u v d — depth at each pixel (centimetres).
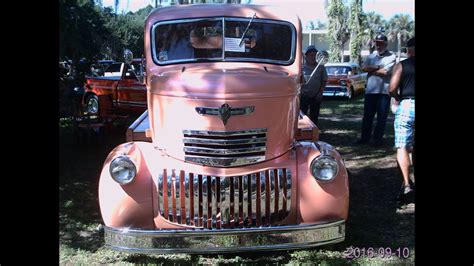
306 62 773
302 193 369
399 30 4872
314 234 350
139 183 367
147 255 399
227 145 367
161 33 465
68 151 798
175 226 367
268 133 376
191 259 393
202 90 370
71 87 798
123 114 1012
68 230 453
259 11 469
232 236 340
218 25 460
